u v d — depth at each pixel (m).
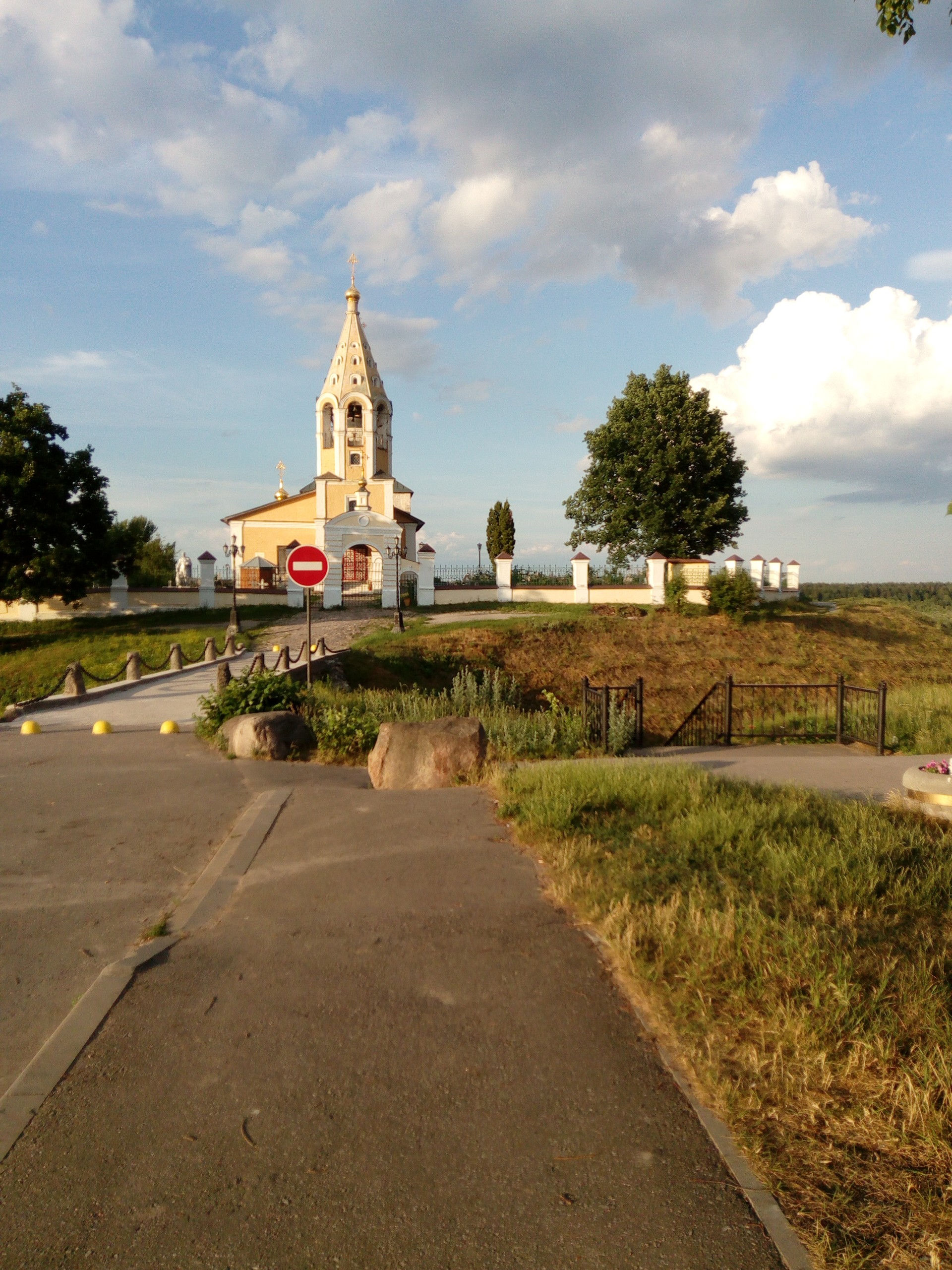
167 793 7.79
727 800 6.47
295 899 4.85
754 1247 2.26
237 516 50.59
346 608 39.03
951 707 13.73
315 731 10.92
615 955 3.96
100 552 33.50
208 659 22.98
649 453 44.19
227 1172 2.61
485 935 4.28
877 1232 2.30
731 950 3.77
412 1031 3.39
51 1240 2.35
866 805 6.88
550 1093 2.97
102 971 4.07
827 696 25.86
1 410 32.41
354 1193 2.50
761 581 48.06
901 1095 2.79
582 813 6.20
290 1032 3.41
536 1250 2.26
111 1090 3.04
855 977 3.49
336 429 50.50
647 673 28.42
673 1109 2.86
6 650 30.17
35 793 7.78
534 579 46.16
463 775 8.08
